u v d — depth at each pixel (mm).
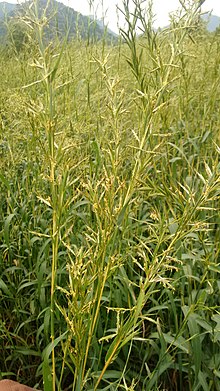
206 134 3748
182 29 1837
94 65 3873
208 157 3611
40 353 2846
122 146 2641
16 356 2979
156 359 2859
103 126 3219
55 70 1542
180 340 2418
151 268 1479
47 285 2885
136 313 1443
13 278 3475
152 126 1587
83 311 1418
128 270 3021
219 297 2814
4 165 3482
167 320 3037
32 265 3471
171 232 2596
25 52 4082
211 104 4277
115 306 2773
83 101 3947
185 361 2736
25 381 3012
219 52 4500
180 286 2766
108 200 1440
